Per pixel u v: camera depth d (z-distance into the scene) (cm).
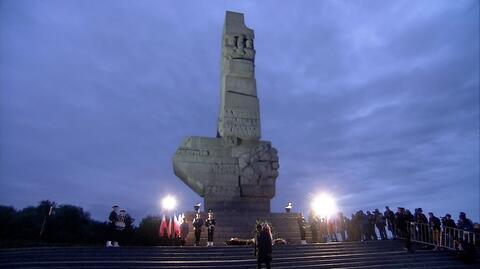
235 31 2980
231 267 1400
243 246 1675
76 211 3912
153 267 1356
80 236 3603
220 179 2564
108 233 1675
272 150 2698
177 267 1374
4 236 3203
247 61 2914
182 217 2209
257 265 1359
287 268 1427
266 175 2617
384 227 2012
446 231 1708
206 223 1941
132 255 1486
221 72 2989
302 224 2103
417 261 1570
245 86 2859
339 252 1664
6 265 1252
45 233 3438
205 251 1595
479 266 1516
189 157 2584
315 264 1499
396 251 1706
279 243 1911
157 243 2612
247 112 2794
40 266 1277
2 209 3625
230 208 2514
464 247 1559
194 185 2561
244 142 2723
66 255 1415
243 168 2606
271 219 2336
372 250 1723
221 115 2822
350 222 2167
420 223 1828
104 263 1349
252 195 2570
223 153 2641
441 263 1545
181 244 2034
